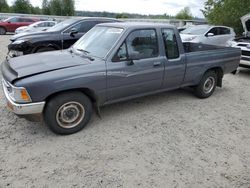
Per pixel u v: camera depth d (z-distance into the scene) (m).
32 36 7.90
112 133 4.01
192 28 12.62
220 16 16.45
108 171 3.11
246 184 2.99
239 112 5.14
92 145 3.65
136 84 4.44
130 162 3.30
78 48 4.70
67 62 3.92
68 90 3.76
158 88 4.88
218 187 2.92
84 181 2.92
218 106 5.41
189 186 2.91
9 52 7.96
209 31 11.83
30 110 3.46
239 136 4.12
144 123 4.41
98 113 4.31
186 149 3.65
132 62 4.26
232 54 6.02
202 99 5.79
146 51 4.50
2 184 2.82
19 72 3.54
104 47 4.25
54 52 4.70
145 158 3.39
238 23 15.81
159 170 3.16
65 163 3.23
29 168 3.11
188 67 5.14
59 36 8.18
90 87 3.88
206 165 3.30
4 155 3.33
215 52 5.60
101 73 3.93
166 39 4.75
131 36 4.28
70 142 3.71
